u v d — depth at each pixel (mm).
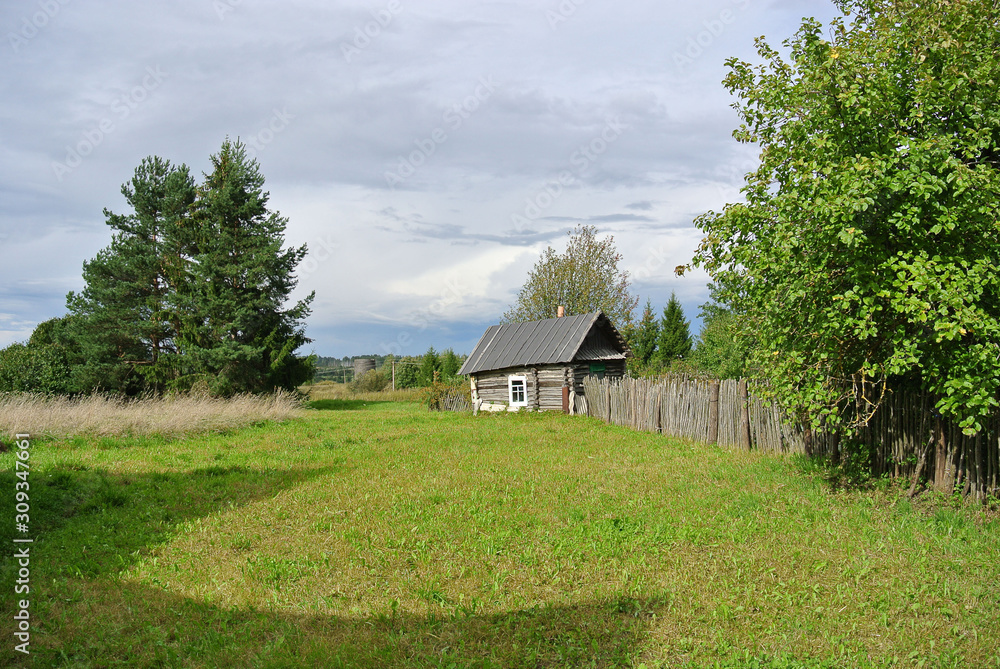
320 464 13781
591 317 27266
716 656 5012
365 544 7746
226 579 6734
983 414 7000
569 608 5859
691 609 5738
